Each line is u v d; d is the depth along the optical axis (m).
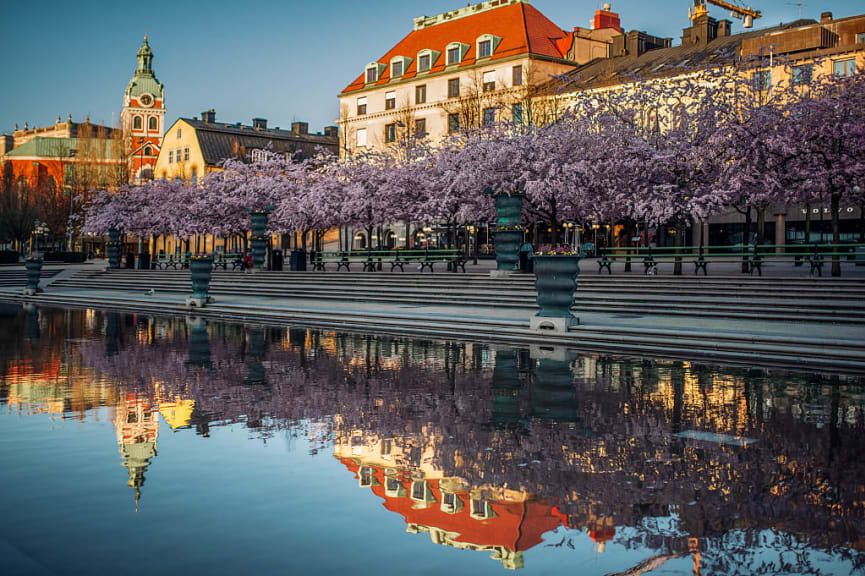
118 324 23.59
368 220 40.91
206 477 6.77
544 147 33.09
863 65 32.38
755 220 43.38
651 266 27.03
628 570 4.68
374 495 6.23
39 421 9.19
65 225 74.62
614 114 32.31
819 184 27.12
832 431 8.41
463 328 19.52
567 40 62.84
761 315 19.41
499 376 12.52
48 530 5.41
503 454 7.54
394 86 67.88
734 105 29.84
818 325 17.73
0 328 22.27
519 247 29.36
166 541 5.20
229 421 9.16
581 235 47.34
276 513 5.78
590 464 7.14
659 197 28.72
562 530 5.40
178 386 11.76
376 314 22.52
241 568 4.73
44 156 115.62
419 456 7.47
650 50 55.47
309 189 45.16
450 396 10.75
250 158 80.44
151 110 111.69
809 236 40.03
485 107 55.06
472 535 5.30
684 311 20.61
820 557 4.87
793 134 27.38
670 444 7.89
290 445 7.95
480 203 36.44
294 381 12.16
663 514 5.72
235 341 18.34
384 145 65.19
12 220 68.81
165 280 42.12
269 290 34.62
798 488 6.34
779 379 12.02
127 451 7.72
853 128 26.12
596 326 17.53
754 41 42.88
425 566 4.75
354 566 4.76
